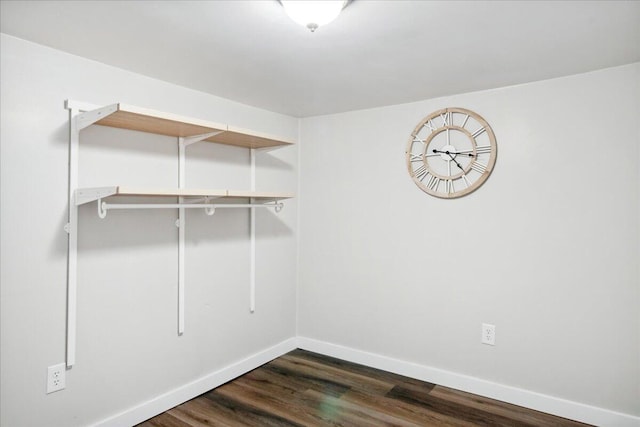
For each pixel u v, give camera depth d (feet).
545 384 7.90
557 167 7.76
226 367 9.10
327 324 10.77
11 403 5.84
